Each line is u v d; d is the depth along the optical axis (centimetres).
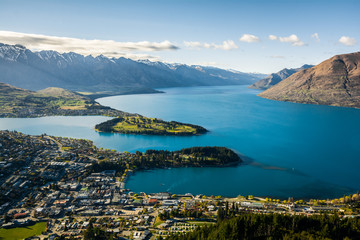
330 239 19625
